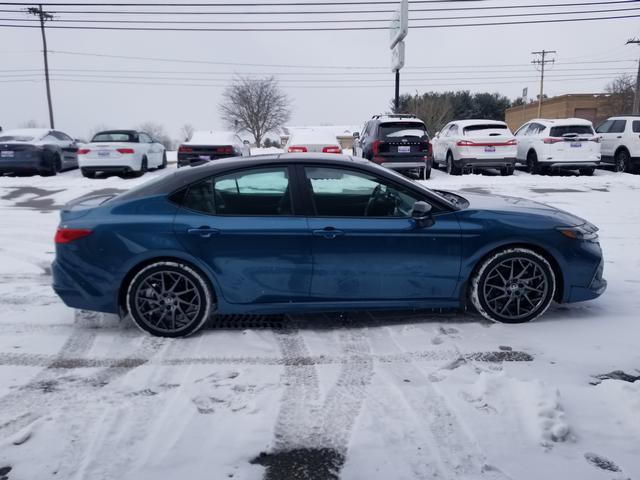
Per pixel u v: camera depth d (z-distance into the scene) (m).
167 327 4.08
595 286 4.30
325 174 4.09
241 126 50.22
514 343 3.91
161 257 4.00
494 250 4.16
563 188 13.19
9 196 12.24
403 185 4.12
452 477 2.44
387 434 2.77
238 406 3.05
